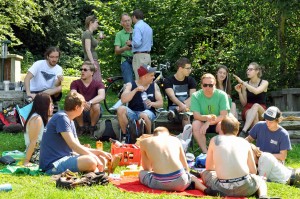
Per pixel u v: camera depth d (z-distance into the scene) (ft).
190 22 43.93
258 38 42.19
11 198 16.38
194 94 25.62
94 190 17.49
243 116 28.58
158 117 28.99
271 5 39.14
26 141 22.39
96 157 19.45
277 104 38.70
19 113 25.81
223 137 18.49
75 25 93.20
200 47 45.50
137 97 27.20
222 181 17.72
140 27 32.94
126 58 34.58
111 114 34.71
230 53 42.73
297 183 20.34
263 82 28.50
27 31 88.33
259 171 20.47
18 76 45.37
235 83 40.57
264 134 22.25
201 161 22.45
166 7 44.57
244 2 42.24
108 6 48.16
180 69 28.09
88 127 28.71
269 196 18.11
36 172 19.92
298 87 39.83
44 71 30.53
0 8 60.64
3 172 20.33
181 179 18.07
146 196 17.12
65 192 16.88
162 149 18.42
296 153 26.63
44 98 22.25
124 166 22.49
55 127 19.94
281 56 39.86
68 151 20.24
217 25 45.50
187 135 24.80
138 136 25.96
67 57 88.63
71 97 20.11
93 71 28.86
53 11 90.38
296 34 40.24
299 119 29.22
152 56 44.37
